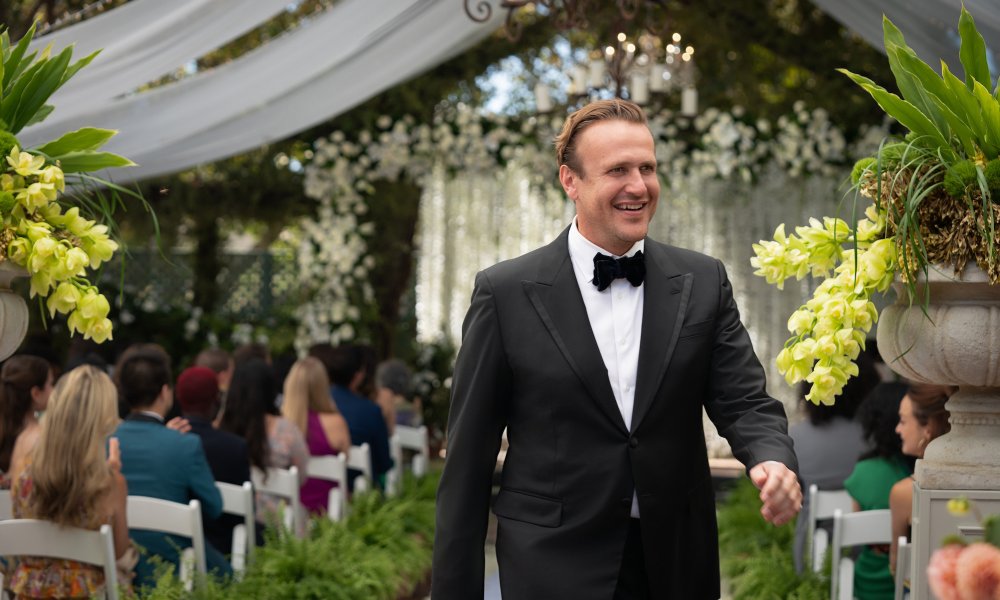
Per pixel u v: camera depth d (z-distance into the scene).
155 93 5.56
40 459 3.53
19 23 7.20
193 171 9.43
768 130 7.77
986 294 2.33
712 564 2.46
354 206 8.47
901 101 2.36
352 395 6.66
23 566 3.61
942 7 5.00
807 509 4.71
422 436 7.44
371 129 8.00
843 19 5.73
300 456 5.35
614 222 2.38
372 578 4.94
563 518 2.36
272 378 5.30
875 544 4.00
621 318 2.45
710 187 8.16
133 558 4.10
